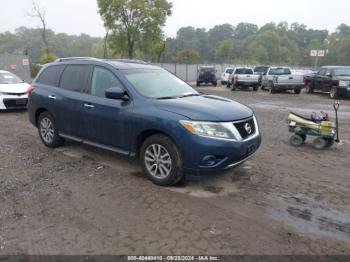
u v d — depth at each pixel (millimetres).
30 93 7133
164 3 32812
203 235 3746
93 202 4527
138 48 33531
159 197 4668
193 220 4059
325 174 5641
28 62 25656
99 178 5344
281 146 7395
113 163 6031
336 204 4527
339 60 111375
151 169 5121
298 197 4723
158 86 5652
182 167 4746
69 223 3996
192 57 60438
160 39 33594
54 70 6824
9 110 12055
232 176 5453
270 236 3738
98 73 5883
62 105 6324
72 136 6367
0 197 4660
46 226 3928
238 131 4738
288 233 3803
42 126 7027
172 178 4840
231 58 98000
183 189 4930
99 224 3975
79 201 4555
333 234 3799
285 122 10453
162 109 4859
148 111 4957
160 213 4227
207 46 108938
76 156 6430
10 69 25000
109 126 5508
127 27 32062
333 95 18734
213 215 4180
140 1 31438
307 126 7188
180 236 3727
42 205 4441
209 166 4586
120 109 5285
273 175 5539
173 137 4656
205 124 4527
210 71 31641
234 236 3729
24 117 10820
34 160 6211
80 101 5945
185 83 6320
